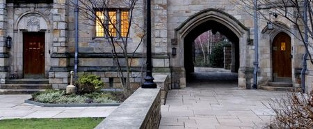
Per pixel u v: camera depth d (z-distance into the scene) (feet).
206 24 60.34
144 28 48.65
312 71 41.65
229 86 52.60
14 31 49.98
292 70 46.24
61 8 48.01
